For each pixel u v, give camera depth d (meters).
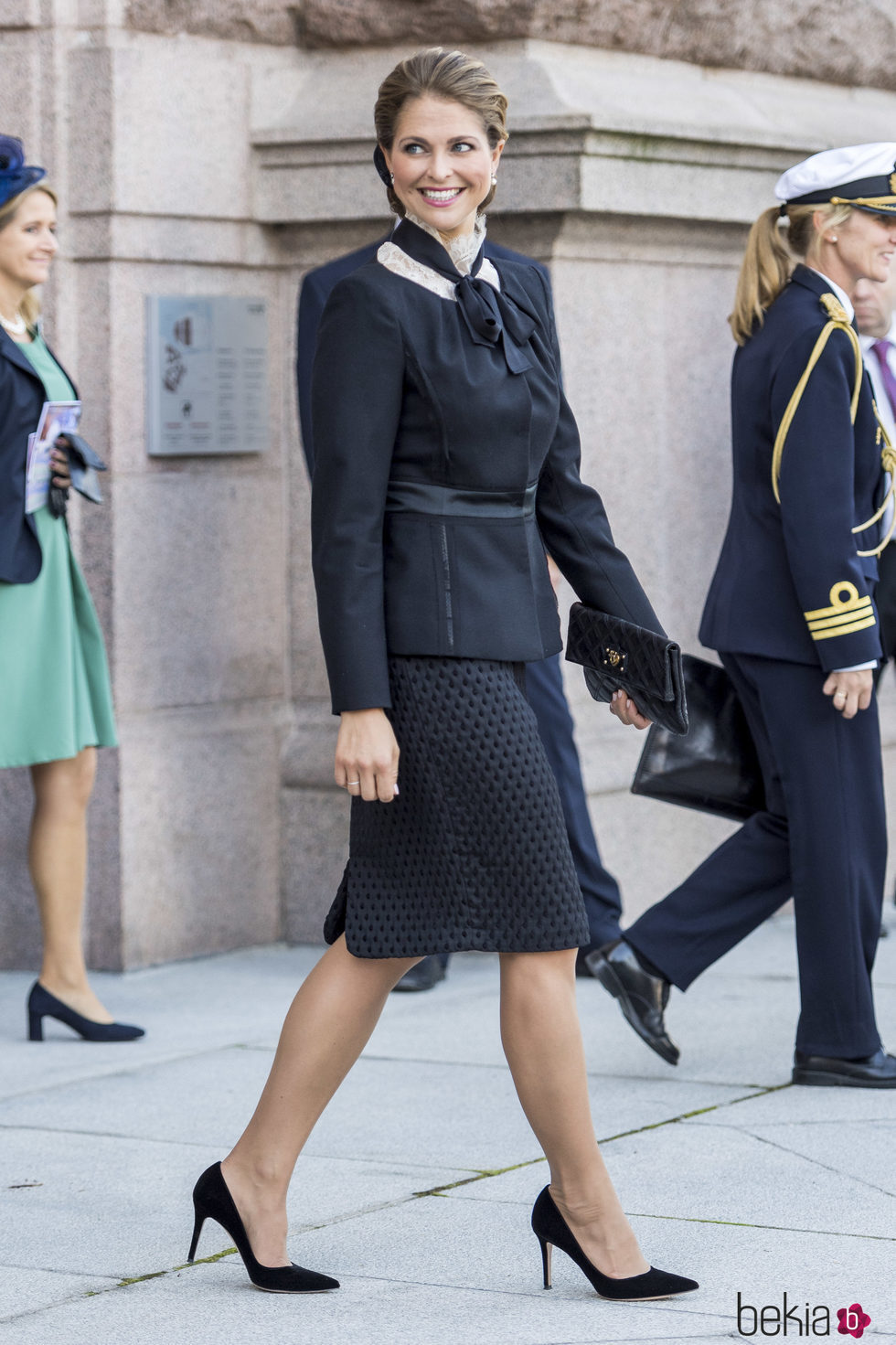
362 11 10.48
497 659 5.43
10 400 8.45
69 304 10.04
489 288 5.51
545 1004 5.42
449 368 5.35
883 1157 6.83
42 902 8.88
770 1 11.58
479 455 5.41
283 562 10.95
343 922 5.60
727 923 8.04
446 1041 8.63
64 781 8.86
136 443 10.12
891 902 12.16
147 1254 5.96
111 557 10.04
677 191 10.57
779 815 8.06
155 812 10.28
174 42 10.26
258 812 10.84
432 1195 6.47
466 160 5.44
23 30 9.98
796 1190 6.46
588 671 5.81
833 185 7.88
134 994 9.80
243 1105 7.70
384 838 5.48
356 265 9.68
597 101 10.25
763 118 11.40
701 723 8.17
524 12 10.22
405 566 5.41
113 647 10.07
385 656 5.36
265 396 10.75
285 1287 5.56
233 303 10.54
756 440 7.86
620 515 10.76
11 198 8.50
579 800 9.73
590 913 9.79
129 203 9.96
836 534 7.55
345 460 5.33
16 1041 8.89
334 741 10.76
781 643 7.77
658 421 10.95
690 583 11.20
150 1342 5.22
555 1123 5.44
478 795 5.40
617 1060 8.33
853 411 7.68
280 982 10.07
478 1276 5.70
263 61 10.68
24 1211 6.39
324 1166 6.80
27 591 8.58
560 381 5.72
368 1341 5.20
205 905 10.59
